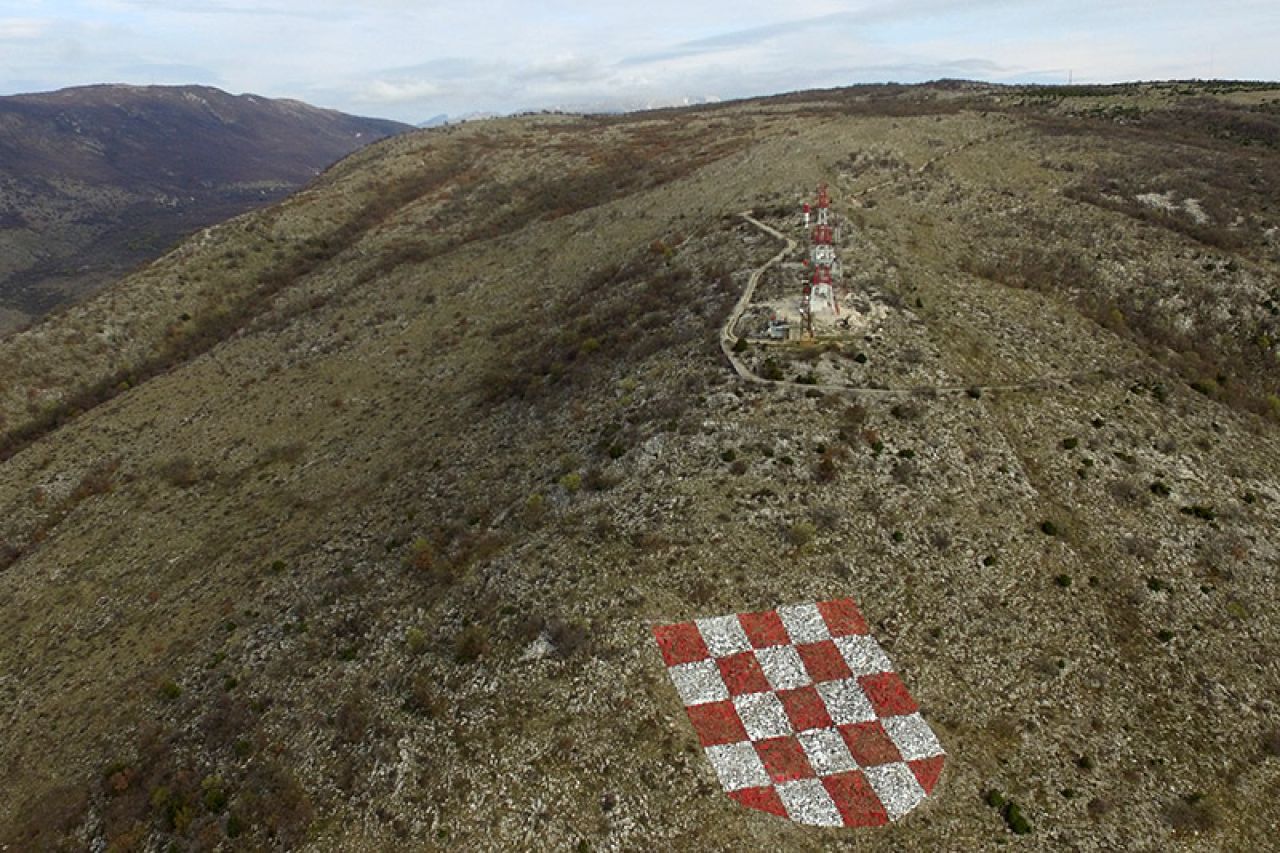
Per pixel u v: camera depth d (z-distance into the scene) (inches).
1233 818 1483.8
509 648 1720.0
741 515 1915.6
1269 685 1763.0
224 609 2396.7
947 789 1434.5
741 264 3299.7
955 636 1716.3
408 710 1683.1
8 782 2001.7
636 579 1784.0
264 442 3380.9
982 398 2410.2
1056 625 1791.3
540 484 2329.0
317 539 2620.6
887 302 2844.5
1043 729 1576.0
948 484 2074.3
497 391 3171.8
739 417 2223.2
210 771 1755.7
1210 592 1948.8
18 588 2810.0
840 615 1712.6
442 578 2066.9
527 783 1466.5
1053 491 2146.9
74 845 1722.4
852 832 1363.2
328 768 1638.8
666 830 1370.6
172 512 3053.6
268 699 1898.4
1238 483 2310.5
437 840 1425.9
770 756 1465.3
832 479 2022.6
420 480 2765.7
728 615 1696.6
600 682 1588.3
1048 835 1384.1
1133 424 2449.6
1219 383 2815.0
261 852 1519.4
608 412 2551.7
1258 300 3174.2
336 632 2060.8
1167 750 1585.9
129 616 2549.2
